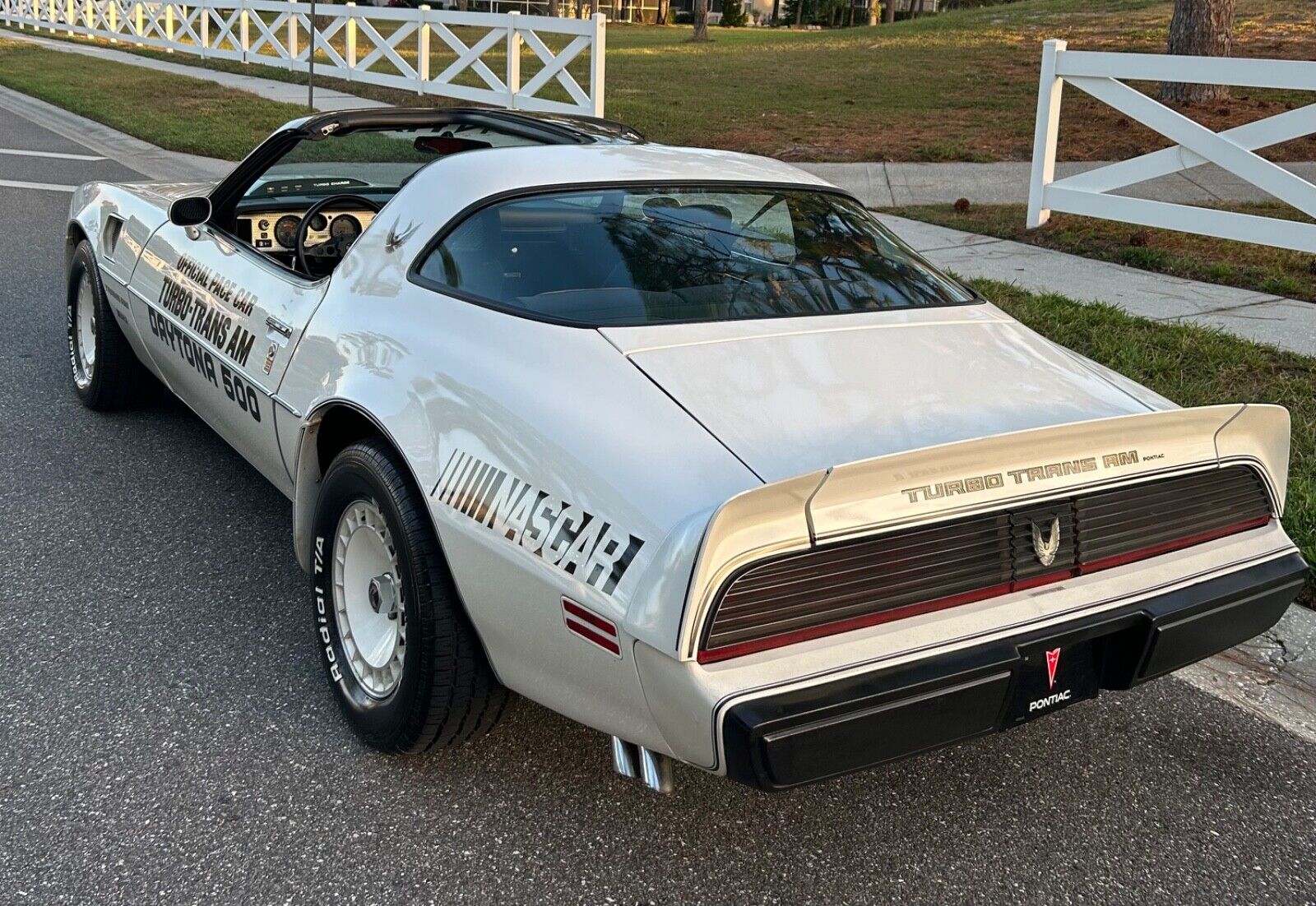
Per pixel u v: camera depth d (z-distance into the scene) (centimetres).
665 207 312
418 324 293
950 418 246
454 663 261
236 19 2223
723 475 219
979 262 836
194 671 325
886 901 248
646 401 240
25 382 567
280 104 1630
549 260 287
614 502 222
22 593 364
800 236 321
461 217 304
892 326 289
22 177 1142
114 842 254
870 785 292
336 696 301
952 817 279
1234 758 310
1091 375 293
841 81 1891
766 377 252
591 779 285
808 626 213
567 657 230
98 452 486
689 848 262
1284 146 1220
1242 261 827
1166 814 283
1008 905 248
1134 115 867
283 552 403
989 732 232
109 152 1338
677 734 212
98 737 292
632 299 277
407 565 263
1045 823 278
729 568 204
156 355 457
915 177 1164
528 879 249
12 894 236
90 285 515
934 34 2470
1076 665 248
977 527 229
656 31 4784
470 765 289
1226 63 804
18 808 263
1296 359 593
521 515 237
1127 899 252
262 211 459
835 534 211
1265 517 279
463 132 396
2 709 301
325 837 259
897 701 215
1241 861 266
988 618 229
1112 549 250
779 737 204
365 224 428
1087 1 2631
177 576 381
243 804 269
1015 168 1204
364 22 1775
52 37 3192
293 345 332
